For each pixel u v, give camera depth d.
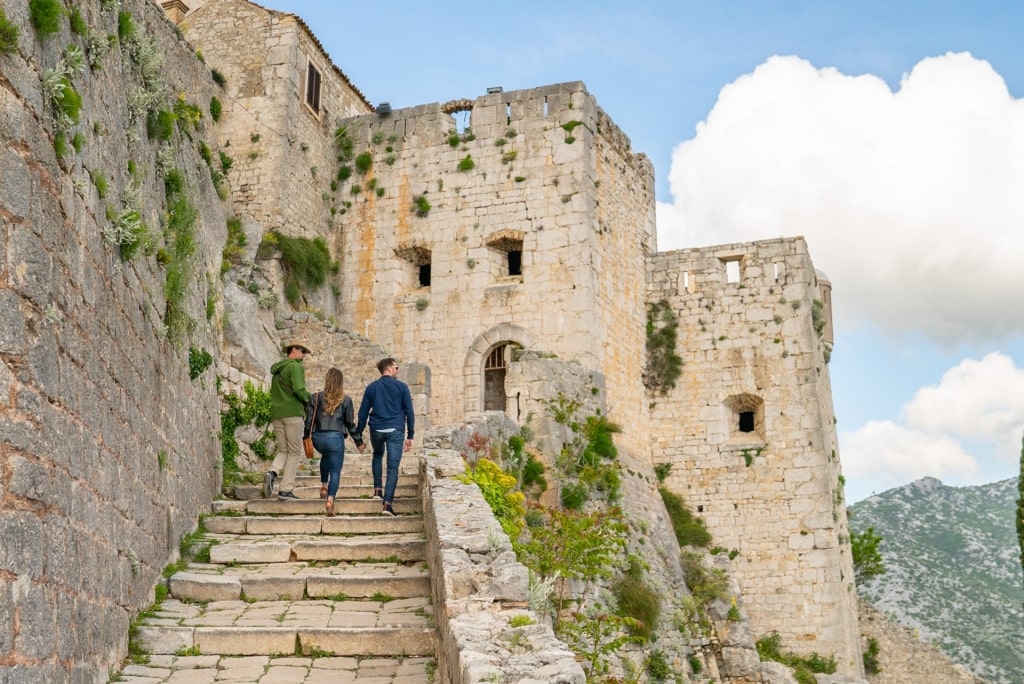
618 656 22.45
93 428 9.17
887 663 36.41
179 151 16.59
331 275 33.75
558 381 25.41
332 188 34.59
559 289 31.72
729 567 33.09
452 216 33.34
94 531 9.11
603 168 34.03
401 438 15.70
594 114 33.78
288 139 31.44
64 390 8.22
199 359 15.57
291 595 12.19
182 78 25.72
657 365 35.81
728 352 35.28
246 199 30.83
